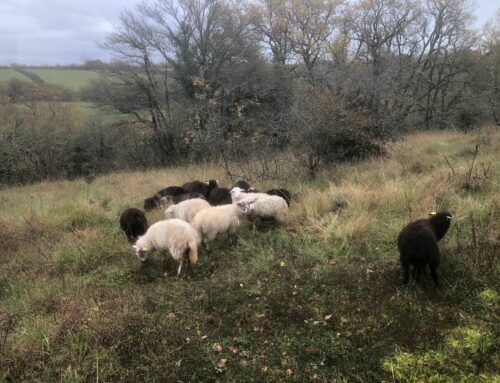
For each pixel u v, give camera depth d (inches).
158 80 998.4
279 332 172.2
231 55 952.3
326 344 160.9
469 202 266.4
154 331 175.9
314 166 433.7
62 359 161.2
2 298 227.3
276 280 214.1
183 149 965.8
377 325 168.1
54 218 354.6
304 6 1128.8
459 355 146.3
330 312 181.5
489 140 508.4
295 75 999.6
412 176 349.4
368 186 331.3
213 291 207.0
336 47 1065.5
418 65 1253.7
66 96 1095.0
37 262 267.6
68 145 1016.9
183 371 153.4
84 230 325.4
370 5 1158.3
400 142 588.1
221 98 865.5
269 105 928.9
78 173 1043.9
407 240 188.1
